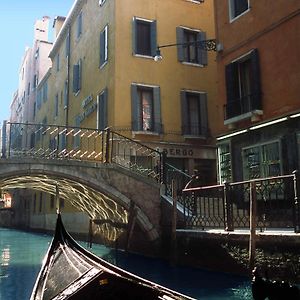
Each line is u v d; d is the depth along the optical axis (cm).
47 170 1169
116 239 1458
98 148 1681
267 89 1209
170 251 1177
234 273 883
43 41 3500
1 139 1147
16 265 1284
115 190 1234
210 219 1052
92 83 1878
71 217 2103
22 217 3438
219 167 1394
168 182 1544
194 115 1753
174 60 1731
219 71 1413
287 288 465
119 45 1638
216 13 1450
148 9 1723
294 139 1117
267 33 1220
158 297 488
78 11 2202
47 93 2981
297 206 777
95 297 485
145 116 1644
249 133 1272
